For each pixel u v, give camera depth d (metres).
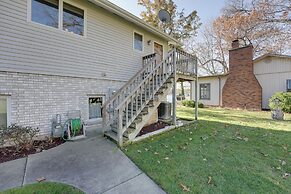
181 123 7.63
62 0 5.74
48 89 5.46
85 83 6.43
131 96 5.11
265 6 18.17
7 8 4.64
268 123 8.14
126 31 7.92
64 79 5.85
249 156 4.12
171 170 3.38
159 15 12.83
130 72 8.10
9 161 3.70
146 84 5.77
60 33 5.69
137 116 5.57
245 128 7.06
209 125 7.66
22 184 2.86
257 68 14.18
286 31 18.00
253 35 19.48
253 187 2.88
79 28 6.24
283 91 12.84
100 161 3.74
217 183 2.97
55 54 5.59
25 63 4.97
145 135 5.50
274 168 3.56
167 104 8.25
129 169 3.42
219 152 4.34
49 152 4.20
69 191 2.71
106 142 4.89
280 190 2.81
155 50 9.89
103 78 7.01
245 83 13.95
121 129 4.62
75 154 4.08
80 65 6.25
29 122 5.07
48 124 5.45
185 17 20.06
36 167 3.44
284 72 12.84
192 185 2.90
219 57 25.31
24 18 4.93
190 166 3.56
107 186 2.87
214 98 16.97
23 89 4.96
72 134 5.32
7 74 4.68
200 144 4.95
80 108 6.29
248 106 13.76
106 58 7.10
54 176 3.12
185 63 7.88
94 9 6.68
